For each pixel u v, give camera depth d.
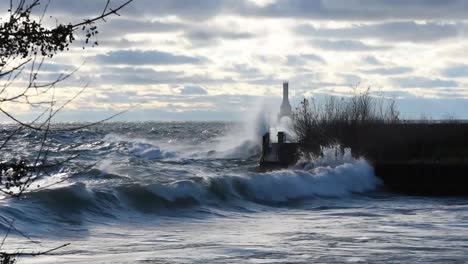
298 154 63.69
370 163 56.34
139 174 57.66
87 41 8.98
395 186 54.81
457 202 46.44
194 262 22.95
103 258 23.61
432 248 25.92
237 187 44.16
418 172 55.09
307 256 24.14
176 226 33.28
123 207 36.16
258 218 37.09
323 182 50.44
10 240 26.89
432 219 35.72
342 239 28.22
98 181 47.84
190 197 40.28
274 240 28.00
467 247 26.16
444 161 57.94
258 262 23.03
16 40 8.82
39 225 30.34
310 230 31.41
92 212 34.03
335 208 42.53
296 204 44.62
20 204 31.66
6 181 9.76
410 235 29.39
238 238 28.75
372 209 41.62
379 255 24.38
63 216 32.38
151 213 36.94
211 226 33.34
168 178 54.78
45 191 33.34
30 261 22.69
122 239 28.47
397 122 66.31
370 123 64.75
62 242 27.27
